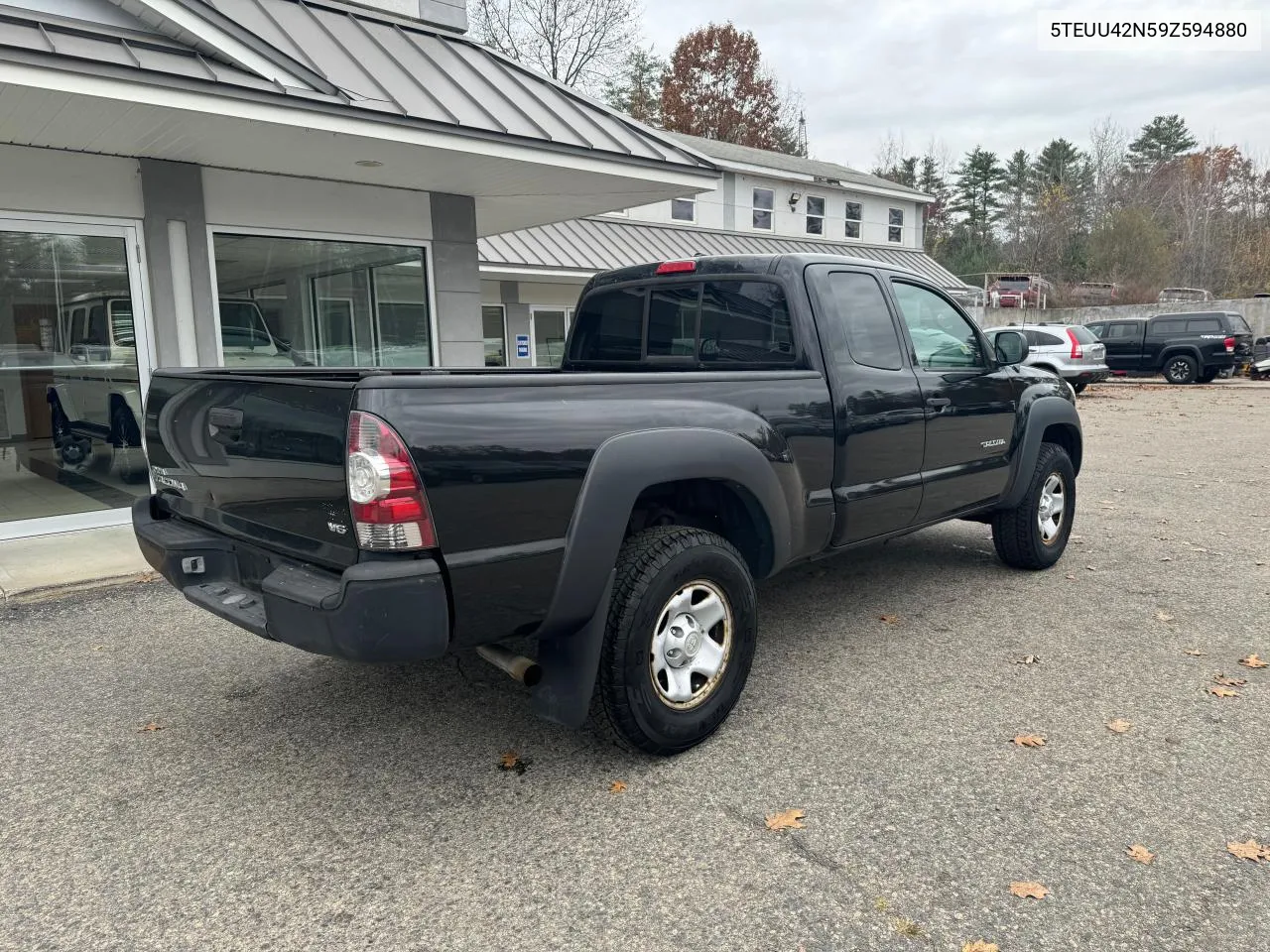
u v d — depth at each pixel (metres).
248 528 3.12
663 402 3.25
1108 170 57.16
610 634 3.06
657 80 39.78
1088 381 20.34
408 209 8.56
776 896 2.49
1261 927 2.33
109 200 6.84
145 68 5.38
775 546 3.63
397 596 2.51
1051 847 2.70
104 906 2.50
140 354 7.09
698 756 3.33
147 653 4.48
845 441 3.99
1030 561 5.68
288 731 3.59
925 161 71.31
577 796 3.05
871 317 4.33
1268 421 14.98
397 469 2.51
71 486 7.12
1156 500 8.33
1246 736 3.43
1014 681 4.00
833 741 3.43
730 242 23.34
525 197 9.16
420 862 2.69
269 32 6.72
